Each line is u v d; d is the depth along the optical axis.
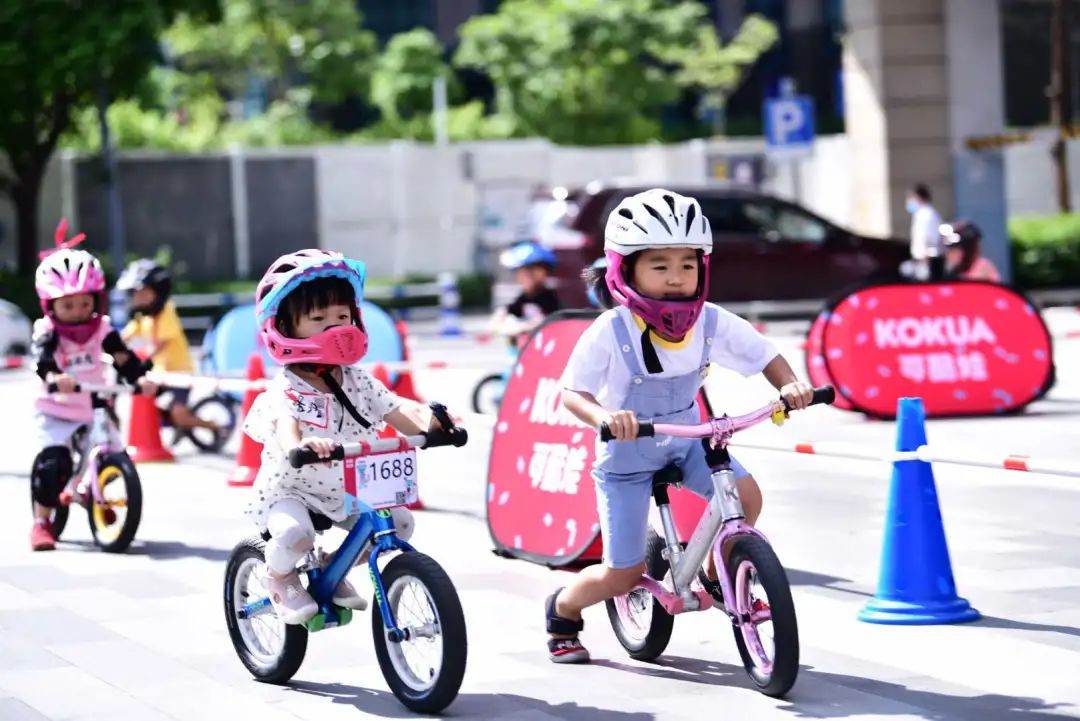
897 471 14.56
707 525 12.15
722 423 11.79
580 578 13.10
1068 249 63.22
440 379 39.00
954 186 58.41
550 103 97.81
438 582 11.93
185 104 93.56
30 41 58.16
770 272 51.91
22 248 63.88
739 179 77.75
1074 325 47.69
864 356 28.97
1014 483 21.84
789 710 11.91
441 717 12.06
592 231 49.44
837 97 119.44
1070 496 20.88
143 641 14.76
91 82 59.91
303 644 12.96
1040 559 17.11
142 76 62.47
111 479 19.55
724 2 120.81
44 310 19.30
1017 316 29.38
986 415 29.02
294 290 12.32
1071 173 78.38
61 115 62.62
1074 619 14.43
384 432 22.73
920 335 29.19
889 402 28.84
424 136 95.75
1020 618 14.51
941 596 14.45
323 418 12.43
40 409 19.56
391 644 12.40
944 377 29.02
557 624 13.45
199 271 72.56
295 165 74.00
